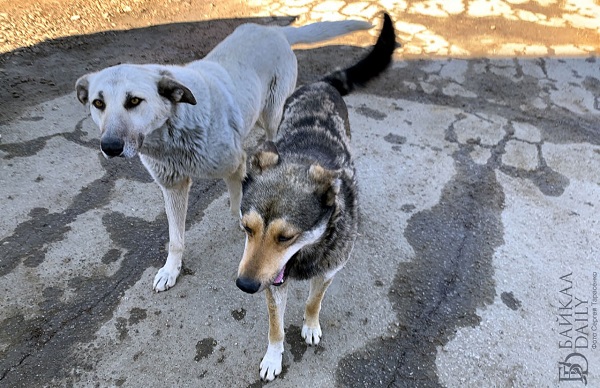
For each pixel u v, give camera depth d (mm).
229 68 1127
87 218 1250
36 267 1112
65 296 1058
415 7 2510
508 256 1205
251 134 1626
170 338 991
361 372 949
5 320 999
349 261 1173
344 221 860
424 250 1215
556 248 1232
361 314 1058
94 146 1494
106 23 2225
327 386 923
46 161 1414
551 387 938
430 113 1745
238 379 928
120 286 1090
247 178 828
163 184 1022
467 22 2402
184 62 1972
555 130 1684
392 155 1526
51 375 914
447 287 1124
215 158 1016
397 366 960
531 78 1987
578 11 2561
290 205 748
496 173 1477
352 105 1764
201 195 1361
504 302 1093
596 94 1904
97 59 1946
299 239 765
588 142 1629
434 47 2176
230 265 1158
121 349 964
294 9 2457
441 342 1006
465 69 2027
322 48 2166
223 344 987
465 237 1255
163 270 1098
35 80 1776
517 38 2279
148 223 1257
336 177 779
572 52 2184
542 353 994
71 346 963
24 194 1297
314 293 923
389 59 1334
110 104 843
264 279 735
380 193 1379
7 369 917
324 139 1052
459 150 1567
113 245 1187
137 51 2027
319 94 1225
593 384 946
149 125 878
